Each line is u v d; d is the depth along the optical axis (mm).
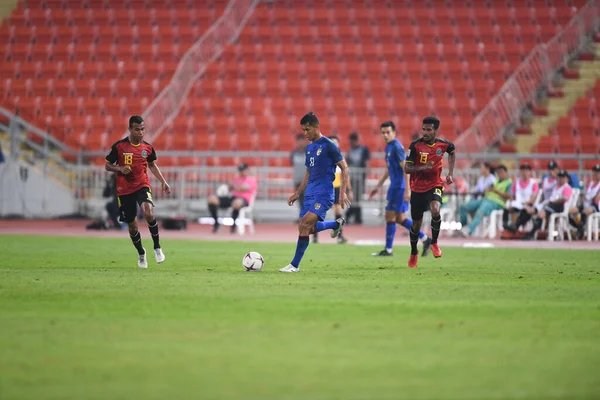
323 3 145500
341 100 129125
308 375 19438
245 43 139750
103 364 20422
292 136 123875
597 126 122625
